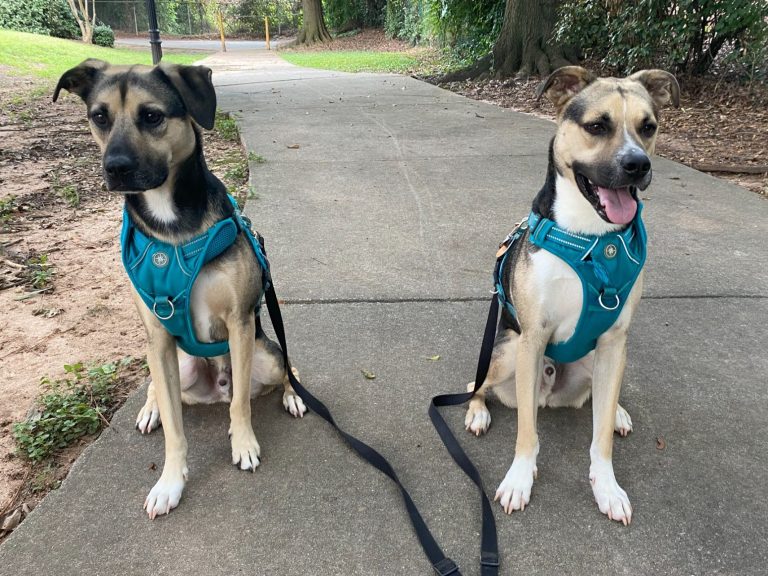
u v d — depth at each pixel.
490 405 1.07
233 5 17.06
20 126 3.41
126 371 1.18
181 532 0.80
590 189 0.85
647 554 0.76
